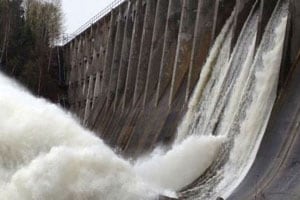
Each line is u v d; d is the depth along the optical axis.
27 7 101.38
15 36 86.88
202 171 33.75
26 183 18.58
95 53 82.94
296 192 23.92
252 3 41.22
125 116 61.72
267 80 32.97
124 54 68.69
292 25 32.44
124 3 71.44
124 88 68.25
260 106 32.44
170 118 47.31
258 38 35.78
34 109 20.92
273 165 27.66
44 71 89.69
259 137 31.09
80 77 89.19
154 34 58.16
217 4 44.84
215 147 34.16
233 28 40.72
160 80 53.34
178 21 54.06
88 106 83.12
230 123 35.84
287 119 29.81
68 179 18.61
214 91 41.16
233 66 39.38
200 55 45.84
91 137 20.72
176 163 35.31
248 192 26.53
